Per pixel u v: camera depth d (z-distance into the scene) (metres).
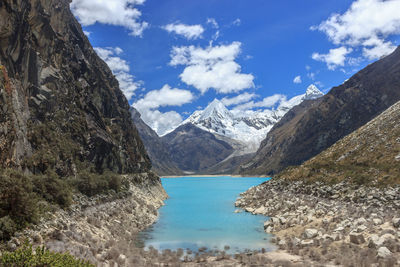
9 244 18.28
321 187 51.66
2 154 26.48
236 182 193.62
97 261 20.64
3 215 20.33
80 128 46.97
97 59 75.75
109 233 30.47
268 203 56.56
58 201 28.19
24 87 35.66
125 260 22.69
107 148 53.16
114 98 71.62
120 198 43.66
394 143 53.69
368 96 182.88
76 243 22.92
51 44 44.53
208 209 61.59
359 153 59.31
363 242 26.30
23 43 35.22
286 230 36.91
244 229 40.19
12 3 33.06
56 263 13.84
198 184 175.62
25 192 21.95
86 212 31.33
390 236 25.42
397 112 63.28
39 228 21.75
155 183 80.19
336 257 22.88
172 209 61.53
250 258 24.59
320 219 37.19
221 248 30.36
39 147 34.59
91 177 38.19
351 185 46.78
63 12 55.16
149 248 29.39
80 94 52.69
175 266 23.19
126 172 62.81
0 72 28.92
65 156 38.50
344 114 188.00
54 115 40.97
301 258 24.80
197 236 35.97
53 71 43.56
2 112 27.12
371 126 67.50
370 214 33.84
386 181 42.41
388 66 190.88
